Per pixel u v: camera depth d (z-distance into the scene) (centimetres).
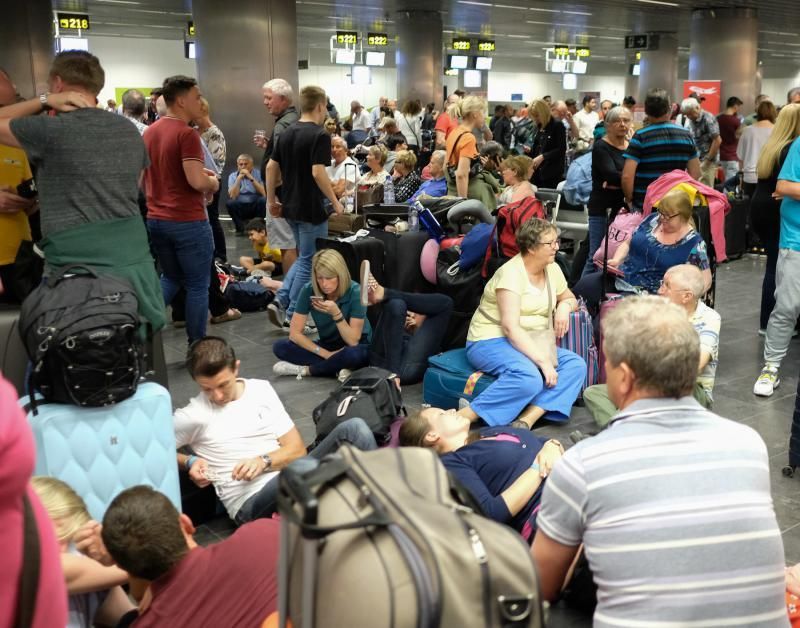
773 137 570
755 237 948
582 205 881
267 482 337
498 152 795
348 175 829
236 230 1120
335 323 529
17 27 1562
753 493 173
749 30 1998
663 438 175
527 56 3812
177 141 478
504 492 296
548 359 456
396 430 372
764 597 169
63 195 323
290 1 1259
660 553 168
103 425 294
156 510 220
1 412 114
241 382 353
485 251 523
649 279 492
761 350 595
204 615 214
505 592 139
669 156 589
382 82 3528
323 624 135
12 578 118
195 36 1255
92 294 293
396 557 133
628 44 2669
